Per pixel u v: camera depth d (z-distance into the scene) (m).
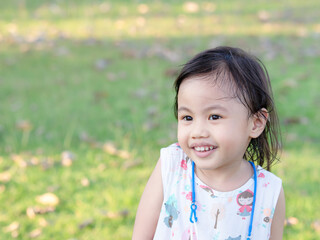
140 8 8.09
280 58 5.88
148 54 6.08
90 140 3.96
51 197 3.15
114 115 4.44
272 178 1.73
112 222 2.97
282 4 8.36
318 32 6.93
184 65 1.62
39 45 6.40
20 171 3.51
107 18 7.61
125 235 2.85
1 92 4.93
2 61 5.81
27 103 4.68
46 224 2.94
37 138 3.99
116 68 5.63
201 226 1.70
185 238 1.72
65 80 5.29
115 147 3.86
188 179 1.72
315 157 3.68
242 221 1.69
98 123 4.28
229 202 1.68
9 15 7.67
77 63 5.80
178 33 6.91
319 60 5.86
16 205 3.13
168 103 4.66
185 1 8.42
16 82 5.20
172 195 1.73
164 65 5.71
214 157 1.57
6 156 3.71
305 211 3.04
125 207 3.10
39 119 4.33
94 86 5.12
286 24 7.30
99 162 3.65
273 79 5.20
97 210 3.06
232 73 1.56
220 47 1.67
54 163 3.62
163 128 4.18
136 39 6.68
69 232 2.88
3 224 2.95
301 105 4.61
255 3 8.39
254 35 6.76
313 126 4.22
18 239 2.82
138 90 4.97
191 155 1.61
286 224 2.90
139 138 3.99
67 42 6.55
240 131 1.58
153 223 1.79
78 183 3.38
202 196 1.70
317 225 2.88
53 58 5.95
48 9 8.01
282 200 1.75
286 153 3.73
